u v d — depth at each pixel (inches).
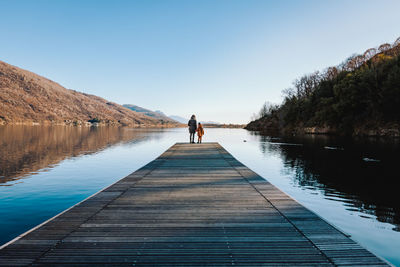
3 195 280.7
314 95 2134.6
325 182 324.5
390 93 1249.4
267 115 4035.4
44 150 782.5
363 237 162.4
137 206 154.8
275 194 183.6
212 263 88.3
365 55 2018.9
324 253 95.1
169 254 94.3
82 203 159.8
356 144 876.0
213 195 182.2
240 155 639.1
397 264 127.9
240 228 120.0
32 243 101.8
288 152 689.0
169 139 1558.8
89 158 628.7
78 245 100.7
